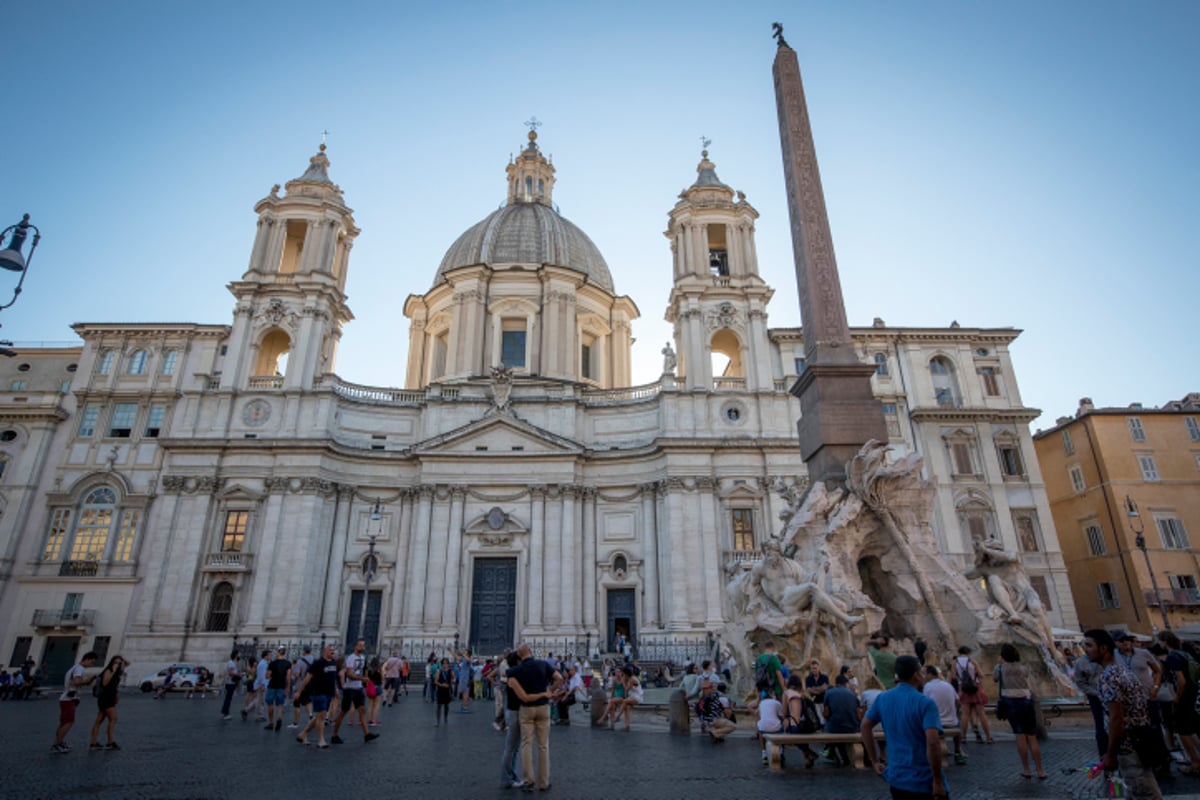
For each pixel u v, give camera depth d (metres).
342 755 12.62
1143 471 38.94
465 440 39.44
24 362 41.91
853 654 15.29
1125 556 37.50
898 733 5.26
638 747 13.52
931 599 16.98
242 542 36.59
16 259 13.77
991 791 8.59
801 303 20.75
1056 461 42.66
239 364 39.94
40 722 17.84
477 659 33.53
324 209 44.03
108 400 39.69
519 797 8.88
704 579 36.12
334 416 39.62
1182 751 10.38
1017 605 16.80
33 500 37.62
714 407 40.16
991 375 42.22
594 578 38.03
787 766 10.91
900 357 42.22
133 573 36.25
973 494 38.66
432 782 9.91
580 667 29.14
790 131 22.62
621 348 50.88
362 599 37.53
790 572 16.66
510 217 51.53
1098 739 8.34
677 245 45.31
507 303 46.56
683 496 37.62
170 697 28.69
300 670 18.14
